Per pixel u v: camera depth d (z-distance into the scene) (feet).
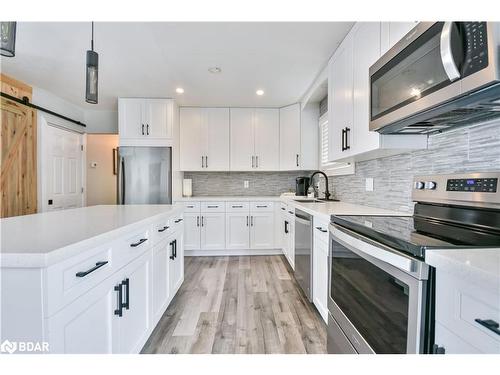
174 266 7.68
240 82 10.66
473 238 3.22
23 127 10.78
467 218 3.79
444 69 3.15
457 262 2.32
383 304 3.41
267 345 5.96
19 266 2.71
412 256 2.89
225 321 6.98
